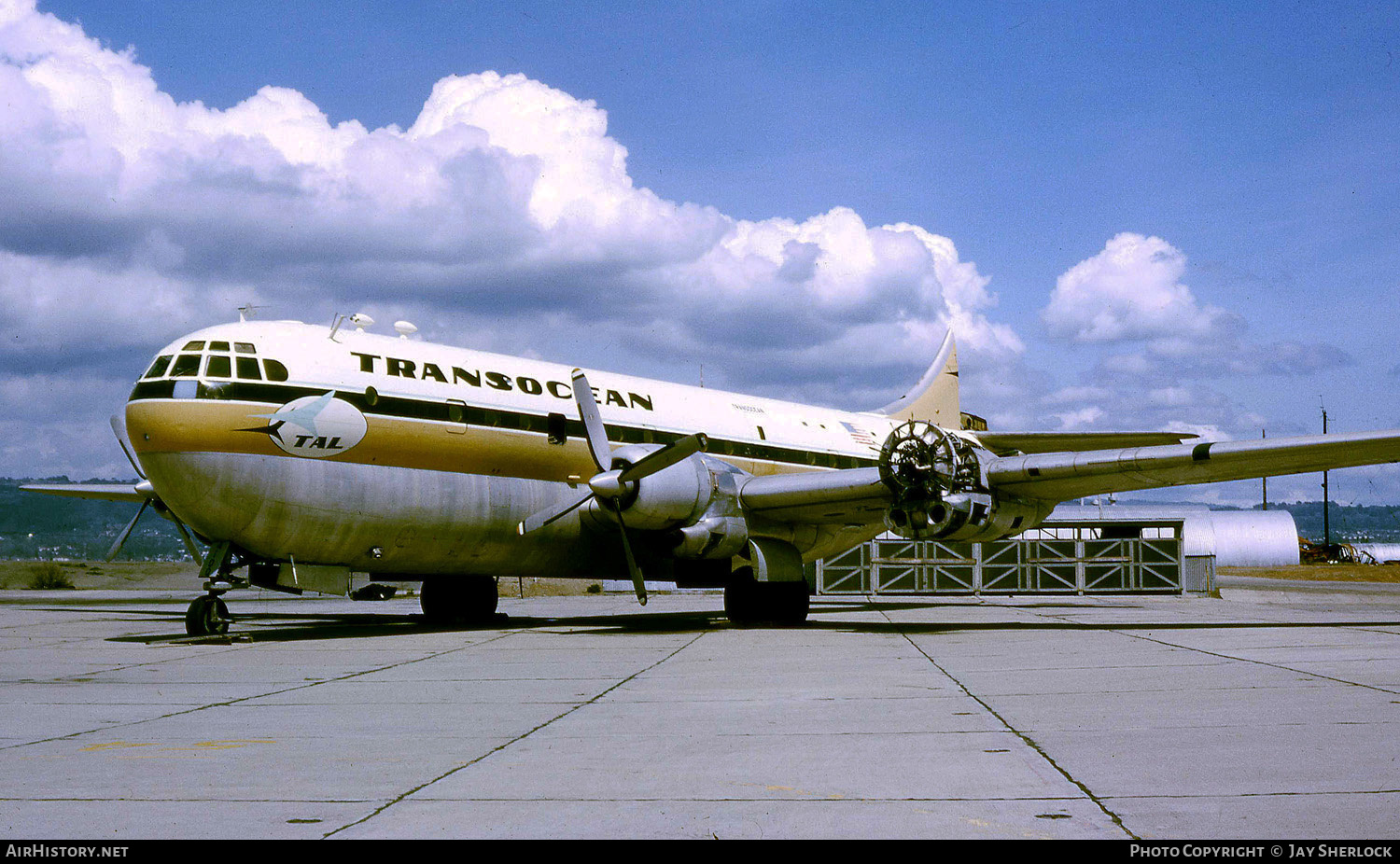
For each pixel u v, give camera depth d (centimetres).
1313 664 1050
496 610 2112
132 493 2306
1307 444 1456
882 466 1616
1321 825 452
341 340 1597
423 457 1619
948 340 3048
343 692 930
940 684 942
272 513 1486
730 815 487
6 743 682
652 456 1570
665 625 1866
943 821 470
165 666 1168
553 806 505
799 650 1298
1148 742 644
